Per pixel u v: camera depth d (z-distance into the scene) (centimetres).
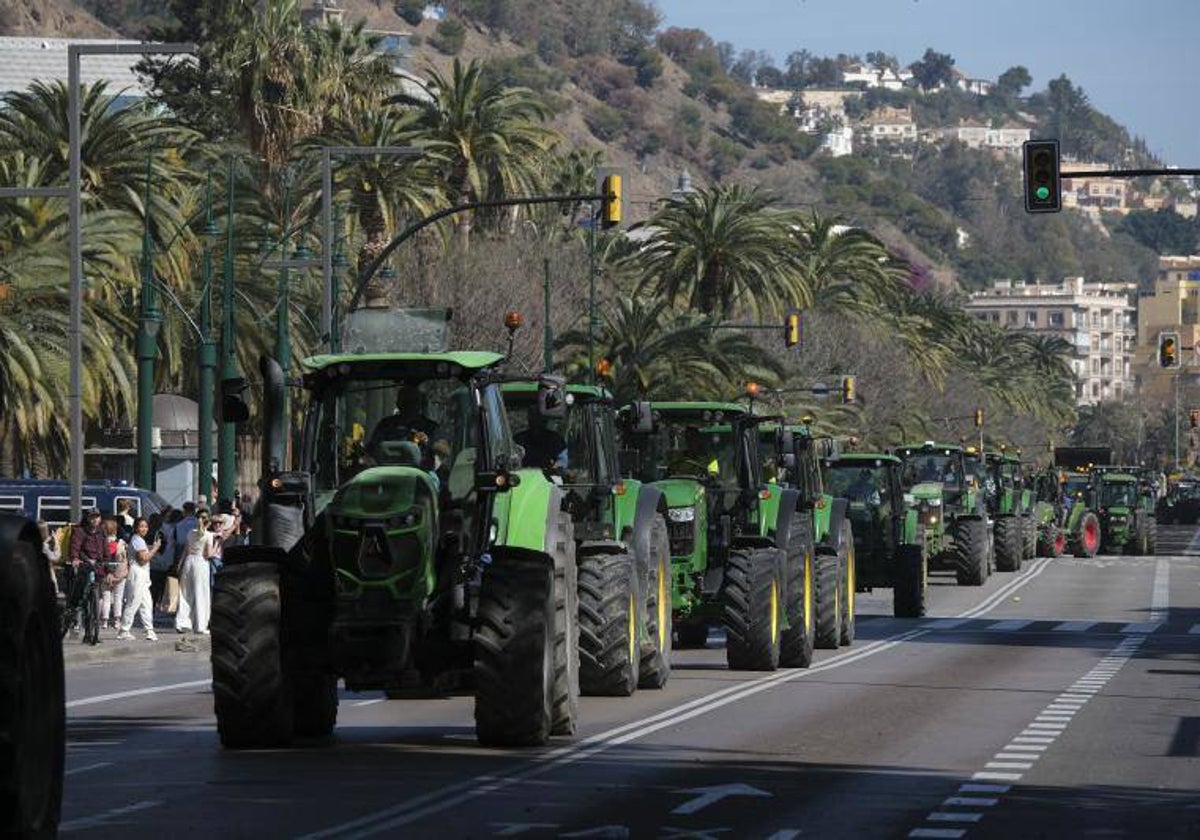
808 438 4041
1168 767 2128
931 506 7462
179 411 8419
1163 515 17462
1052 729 2528
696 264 9794
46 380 6469
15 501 5956
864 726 2544
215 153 9081
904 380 12925
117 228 6825
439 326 2312
